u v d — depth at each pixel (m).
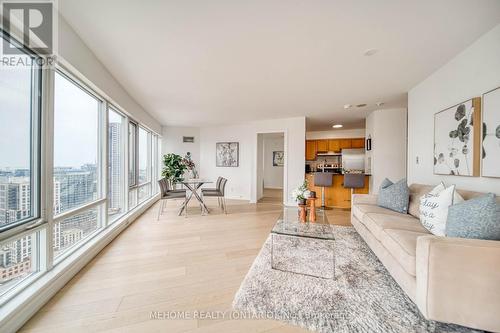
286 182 5.32
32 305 1.43
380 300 1.59
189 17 1.62
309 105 4.11
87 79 2.09
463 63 2.11
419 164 2.95
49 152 1.71
